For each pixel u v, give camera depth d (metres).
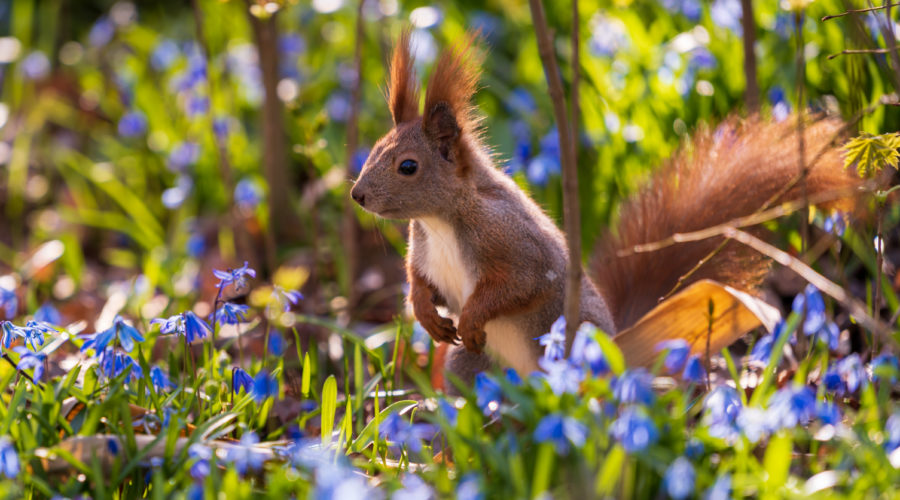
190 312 6.80
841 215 8.09
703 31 11.09
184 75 13.30
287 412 7.89
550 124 11.81
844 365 5.84
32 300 10.41
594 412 5.64
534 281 7.77
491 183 7.93
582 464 5.30
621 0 8.19
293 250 12.13
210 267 11.92
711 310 6.76
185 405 7.00
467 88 7.72
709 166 8.84
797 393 5.14
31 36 18.55
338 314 10.66
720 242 8.52
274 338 8.29
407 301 8.50
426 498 5.03
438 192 7.61
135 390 7.26
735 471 5.70
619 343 7.39
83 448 5.90
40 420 6.07
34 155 15.27
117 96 15.62
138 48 16.19
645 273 8.71
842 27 9.80
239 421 7.16
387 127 13.35
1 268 12.66
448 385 8.43
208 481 5.30
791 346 8.30
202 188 13.20
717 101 10.49
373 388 8.45
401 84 8.03
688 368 6.02
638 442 4.86
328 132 13.16
